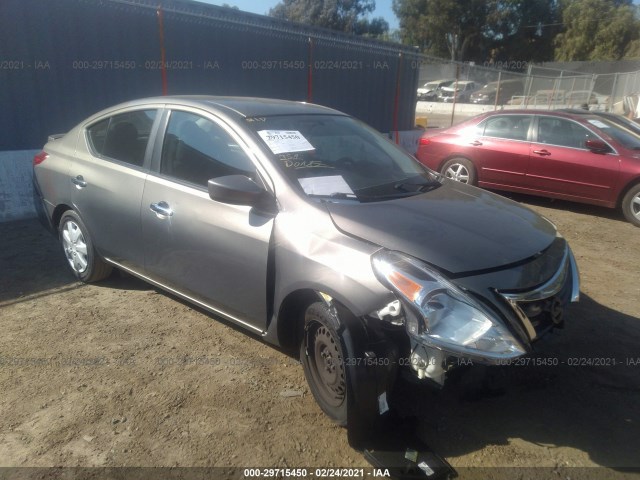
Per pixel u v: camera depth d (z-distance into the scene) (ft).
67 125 23.38
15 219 21.39
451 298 7.84
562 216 24.48
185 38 27.02
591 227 22.61
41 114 22.47
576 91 84.43
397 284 7.89
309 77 34.50
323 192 9.84
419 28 154.20
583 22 151.74
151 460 8.29
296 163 10.34
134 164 12.51
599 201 23.77
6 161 20.89
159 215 11.45
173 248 11.32
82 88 23.57
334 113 13.20
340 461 8.38
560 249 9.94
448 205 10.18
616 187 23.08
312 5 138.00
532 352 8.32
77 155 14.11
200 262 10.80
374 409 8.33
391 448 8.57
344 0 142.51
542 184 25.22
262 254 9.58
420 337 7.70
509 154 25.90
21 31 21.29
